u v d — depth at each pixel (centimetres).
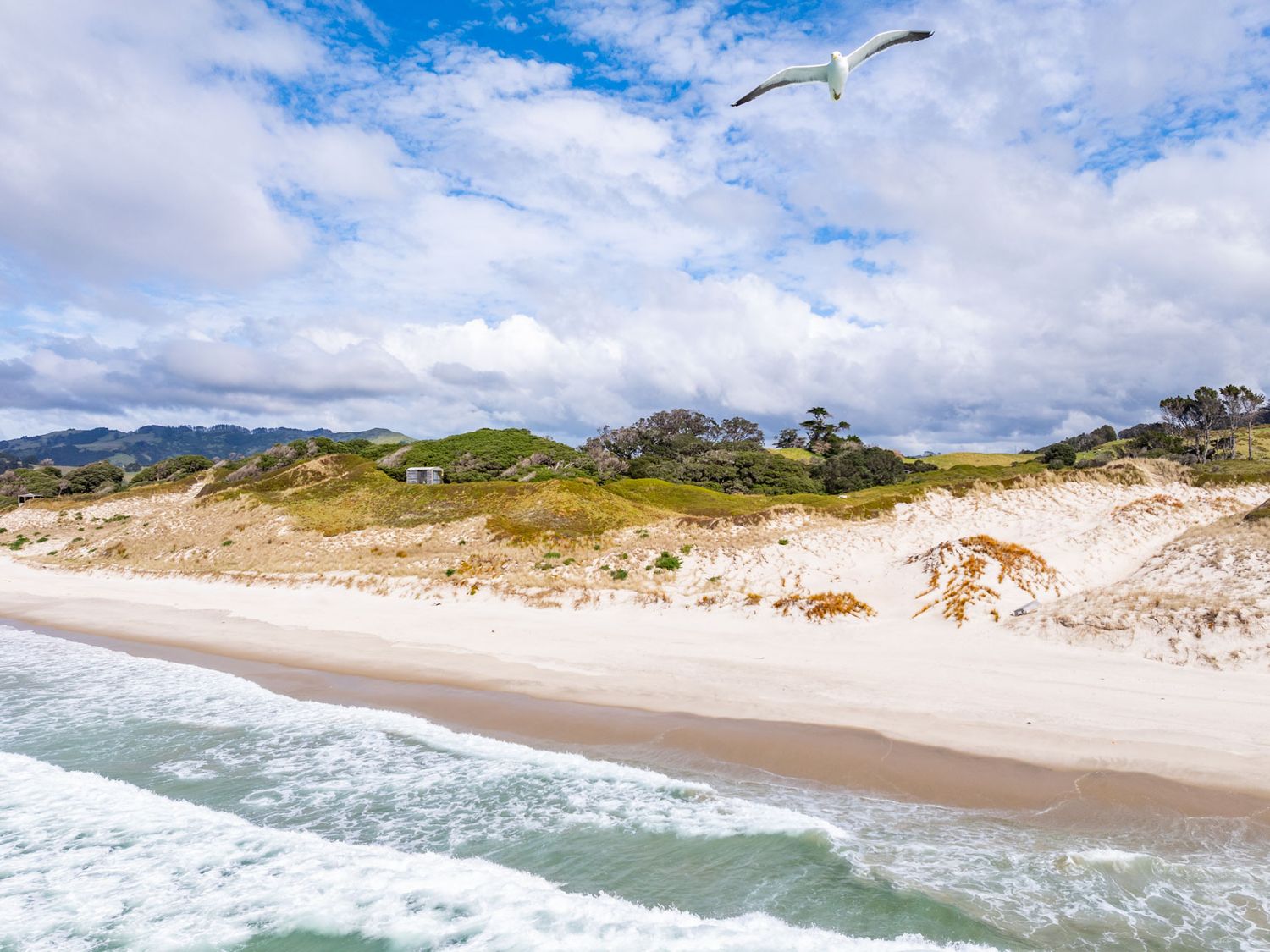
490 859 1161
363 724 1773
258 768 1523
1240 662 1859
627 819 1269
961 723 1656
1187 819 1213
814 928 964
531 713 1831
